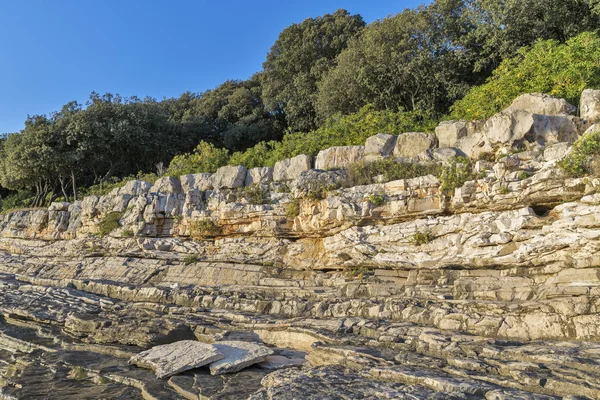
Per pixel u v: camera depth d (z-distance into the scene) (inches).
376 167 522.0
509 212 402.3
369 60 888.9
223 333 408.2
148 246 668.1
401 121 628.4
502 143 438.6
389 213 480.1
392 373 260.5
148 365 344.2
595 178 350.0
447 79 844.0
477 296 373.7
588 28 724.0
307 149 647.8
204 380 301.7
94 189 988.6
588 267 340.5
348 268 507.5
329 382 256.8
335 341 343.0
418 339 322.0
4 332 494.0
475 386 229.9
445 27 877.2
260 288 513.0
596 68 490.3
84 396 300.8
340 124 681.6
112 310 527.2
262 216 577.9
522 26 765.9
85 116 1104.2
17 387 323.3
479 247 406.9
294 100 1159.6
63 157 1073.5
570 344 275.3
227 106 1401.3
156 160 1256.8
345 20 1219.2
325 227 526.3
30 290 659.4
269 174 625.9
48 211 860.0
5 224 937.5
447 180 445.4
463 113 595.2
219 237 629.9
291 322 405.1
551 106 445.1
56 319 519.8
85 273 695.7
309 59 1230.3
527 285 365.1
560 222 360.5
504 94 518.0
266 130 1301.7
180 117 1497.3
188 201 653.3
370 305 400.2
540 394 215.8
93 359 382.0
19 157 1098.7
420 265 444.1
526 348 274.5
